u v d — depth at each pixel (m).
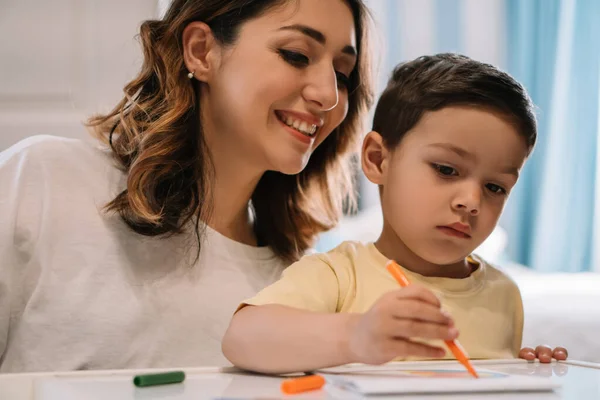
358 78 1.11
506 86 0.76
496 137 0.74
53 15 1.86
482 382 0.54
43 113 1.85
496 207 0.77
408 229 0.76
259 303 0.69
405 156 0.77
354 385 0.53
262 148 0.95
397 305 0.55
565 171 2.40
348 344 0.59
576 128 2.41
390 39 2.39
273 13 0.92
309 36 0.92
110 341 0.91
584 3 2.41
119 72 1.88
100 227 0.95
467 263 0.83
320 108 0.94
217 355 0.96
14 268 0.92
